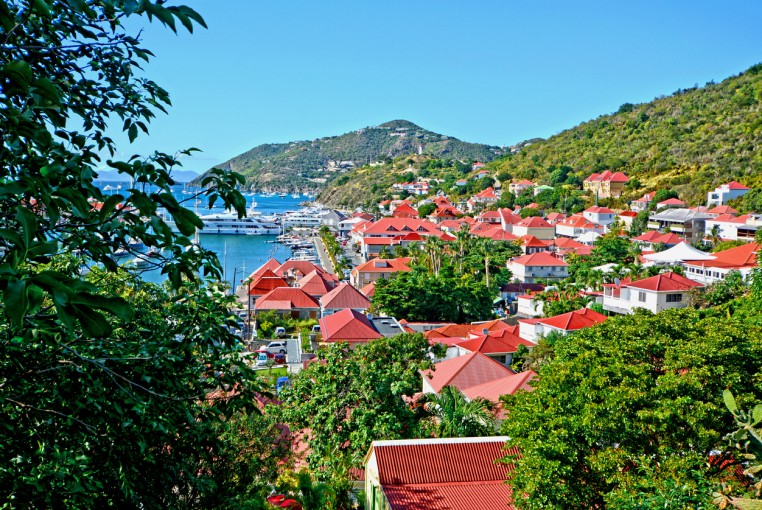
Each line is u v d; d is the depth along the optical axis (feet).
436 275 326.85
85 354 28.86
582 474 73.67
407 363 126.52
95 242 22.68
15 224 21.16
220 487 57.88
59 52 24.35
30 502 24.48
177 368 34.09
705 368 74.84
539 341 200.13
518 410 86.99
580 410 76.69
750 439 50.72
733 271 250.78
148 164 22.25
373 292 301.43
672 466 63.82
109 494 32.94
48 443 27.12
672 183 544.21
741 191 462.60
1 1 17.93
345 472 93.30
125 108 26.84
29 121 19.42
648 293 245.65
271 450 68.80
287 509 77.20
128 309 13.69
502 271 354.74
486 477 82.84
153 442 33.14
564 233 507.71
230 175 24.86
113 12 22.89
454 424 104.42
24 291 12.76
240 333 247.09
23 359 26.21
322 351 111.14
